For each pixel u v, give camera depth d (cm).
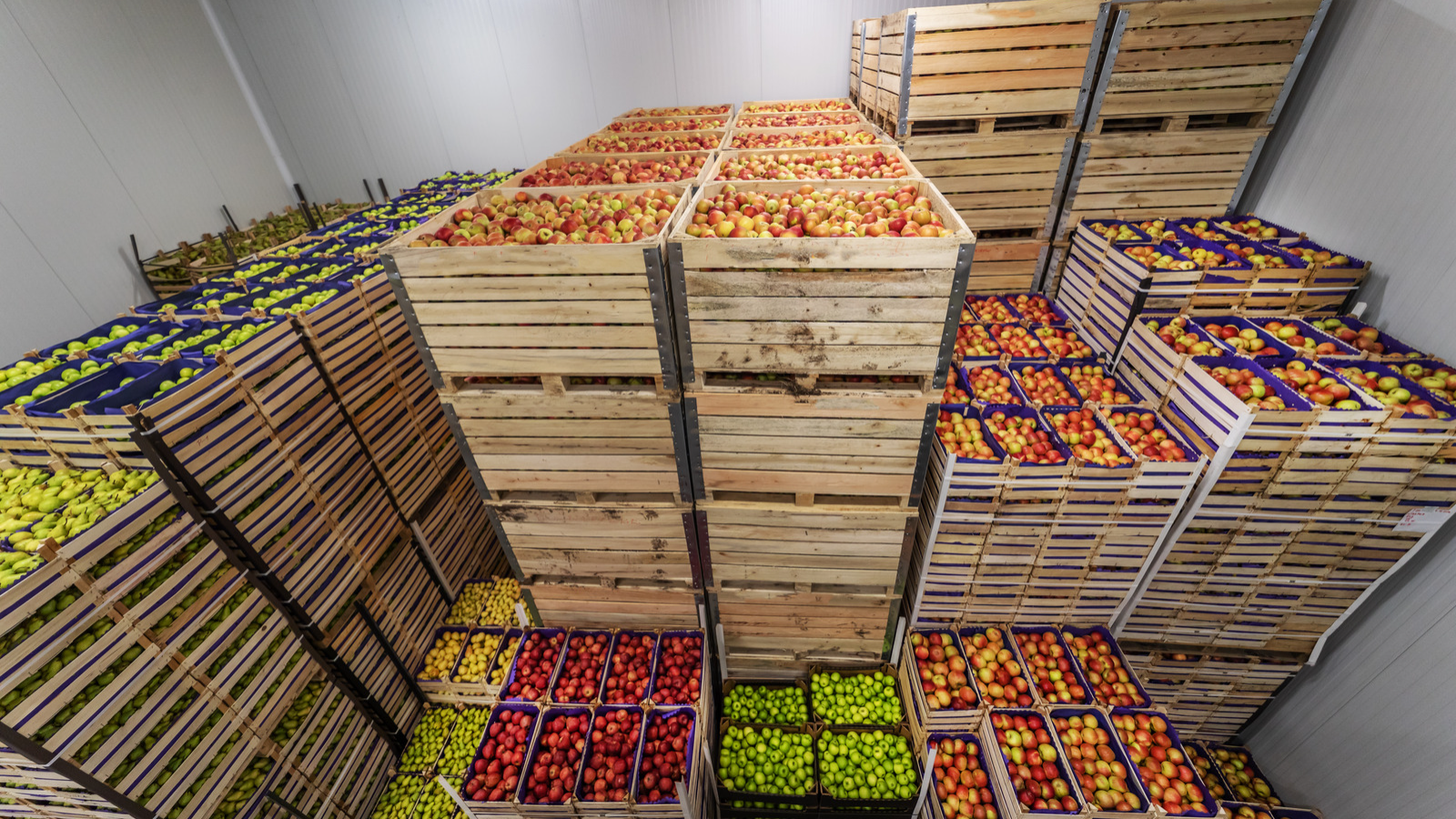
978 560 421
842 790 412
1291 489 365
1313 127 488
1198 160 542
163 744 310
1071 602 441
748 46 861
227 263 800
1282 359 396
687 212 337
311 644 413
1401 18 406
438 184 888
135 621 297
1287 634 435
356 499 454
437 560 553
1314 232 489
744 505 382
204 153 869
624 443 359
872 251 273
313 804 396
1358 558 383
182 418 320
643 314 301
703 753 413
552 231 326
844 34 838
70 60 686
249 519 361
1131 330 466
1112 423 409
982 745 409
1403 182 406
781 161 491
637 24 860
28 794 287
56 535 276
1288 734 465
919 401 322
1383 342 405
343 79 943
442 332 321
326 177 1041
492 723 428
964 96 534
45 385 363
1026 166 562
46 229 653
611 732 407
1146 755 375
